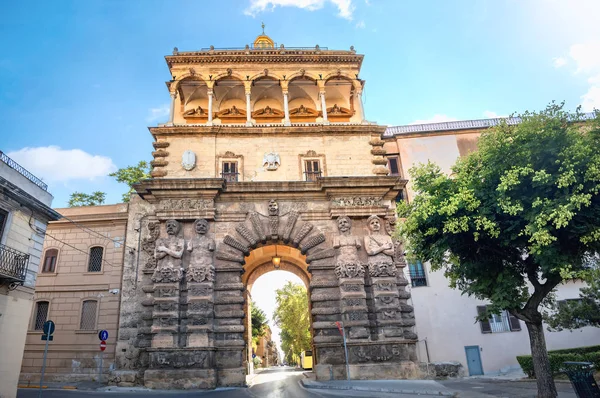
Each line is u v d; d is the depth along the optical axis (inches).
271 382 941.2
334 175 994.7
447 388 666.2
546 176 471.8
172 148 984.9
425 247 618.5
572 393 541.3
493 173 539.8
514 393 570.9
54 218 738.8
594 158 463.8
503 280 561.3
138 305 885.8
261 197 944.9
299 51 1083.9
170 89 1044.5
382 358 823.1
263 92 1147.9
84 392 735.7
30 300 673.0
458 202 528.7
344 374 813.2
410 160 1118.4
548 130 504.1
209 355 796.6
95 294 1008.9
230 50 1071.0
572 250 523.8
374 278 884.0
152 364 787.4
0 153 645.3
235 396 644.7
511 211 490.9
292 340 2383.1
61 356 961.5
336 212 932.0
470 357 936.3
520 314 543.8
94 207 1095.6
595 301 765.9
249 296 1210.0
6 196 631.8
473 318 968.9
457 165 616.7
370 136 1041.5
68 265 1042.1
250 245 909.2
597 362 710.5
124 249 1023.6
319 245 919.7
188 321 820.6
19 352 638.5
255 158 998.4
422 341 943.7
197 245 883.4
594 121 498.0
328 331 846.5
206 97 1147.3
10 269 618.5
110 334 961.5
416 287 989.8
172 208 907.4
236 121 1180.5
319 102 1173.1
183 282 861.2
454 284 665.6
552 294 759.1
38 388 833.5
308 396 628.7
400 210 637.3
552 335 965.2
